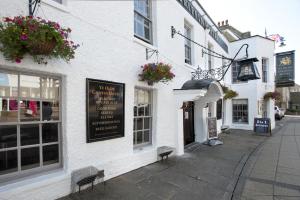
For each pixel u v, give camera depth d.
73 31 4.04
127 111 5.27
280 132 14.09
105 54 4.68
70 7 3.99
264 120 12.66
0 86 3.28
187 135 9.27
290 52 16.39
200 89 6.71
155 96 6.38
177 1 7.63
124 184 4.60
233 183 4.97
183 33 8.02
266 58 15.47
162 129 6.59
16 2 3.23
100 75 4.56
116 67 4.95
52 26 3.09
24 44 2.90
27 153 3.60
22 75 3.53
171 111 7.05
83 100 4.24
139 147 6.01
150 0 6.54
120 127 5.03
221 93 8.60
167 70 5.67
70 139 4.02
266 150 8.62
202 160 6.71
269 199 4.25
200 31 9.72
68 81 3.97
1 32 2.82
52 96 3.91
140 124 6.11
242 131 13.92
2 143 3.32
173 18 7.34
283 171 5.98
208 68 10.85
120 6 5.09
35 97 3.68
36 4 3.37
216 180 5.12
